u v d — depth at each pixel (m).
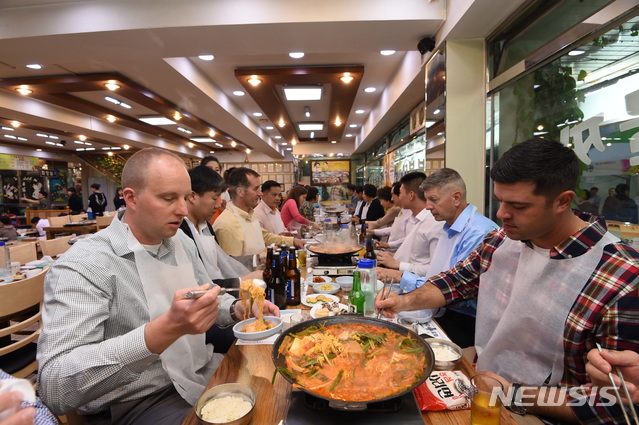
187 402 1.18
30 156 10.92
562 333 1.05
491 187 3.05
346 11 2.93
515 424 0.81
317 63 4.54
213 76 5.07
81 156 12.59
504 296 1.32
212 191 2.11
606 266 0.99
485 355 1.29
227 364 1.12
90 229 6.67
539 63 2.34
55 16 3.06
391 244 3.82
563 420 1.00
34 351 2.03
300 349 0.98
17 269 2.87
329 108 6.60
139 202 1.17
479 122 3.11
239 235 2.55
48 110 6.59
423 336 1.26
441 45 3.13
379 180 9.20
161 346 0.94
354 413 0.81
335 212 8.08
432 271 2.22
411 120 5.49
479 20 2.68
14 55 3.52
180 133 9.09
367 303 1.46
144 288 1.21
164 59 3.82
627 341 0.91
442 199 2.06
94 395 0.95
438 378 0.99
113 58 3.62
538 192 0.98
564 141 2.18
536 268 1.12
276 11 2.93
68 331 0.98
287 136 9.52
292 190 6.76
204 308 0.93
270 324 1.34
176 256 1.43
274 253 1.68
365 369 0.92
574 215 1.08
